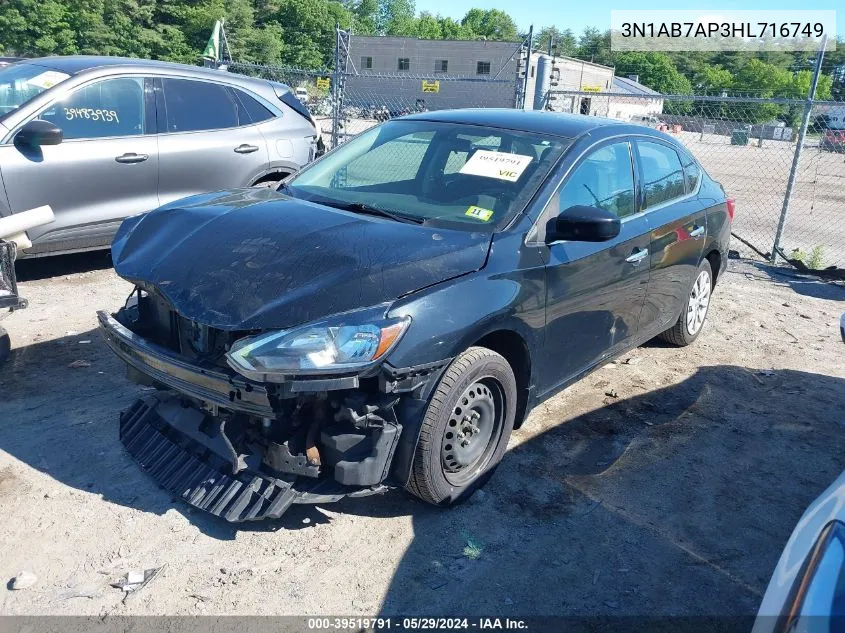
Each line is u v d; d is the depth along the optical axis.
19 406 4.36
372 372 3.03
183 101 7.03
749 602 3.19
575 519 3.67
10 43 40.81
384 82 33.12
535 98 10.29
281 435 3.20
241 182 7.36
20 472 3.71
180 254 3.45
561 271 3.88
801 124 9.20
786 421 4.89
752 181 20.19
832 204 16.44
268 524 3.46
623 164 4.65
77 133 6.34
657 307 5.12
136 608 2.91
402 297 3.17
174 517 3.45
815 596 1.87
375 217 3.81
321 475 3.30
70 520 3.38
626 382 5.36
